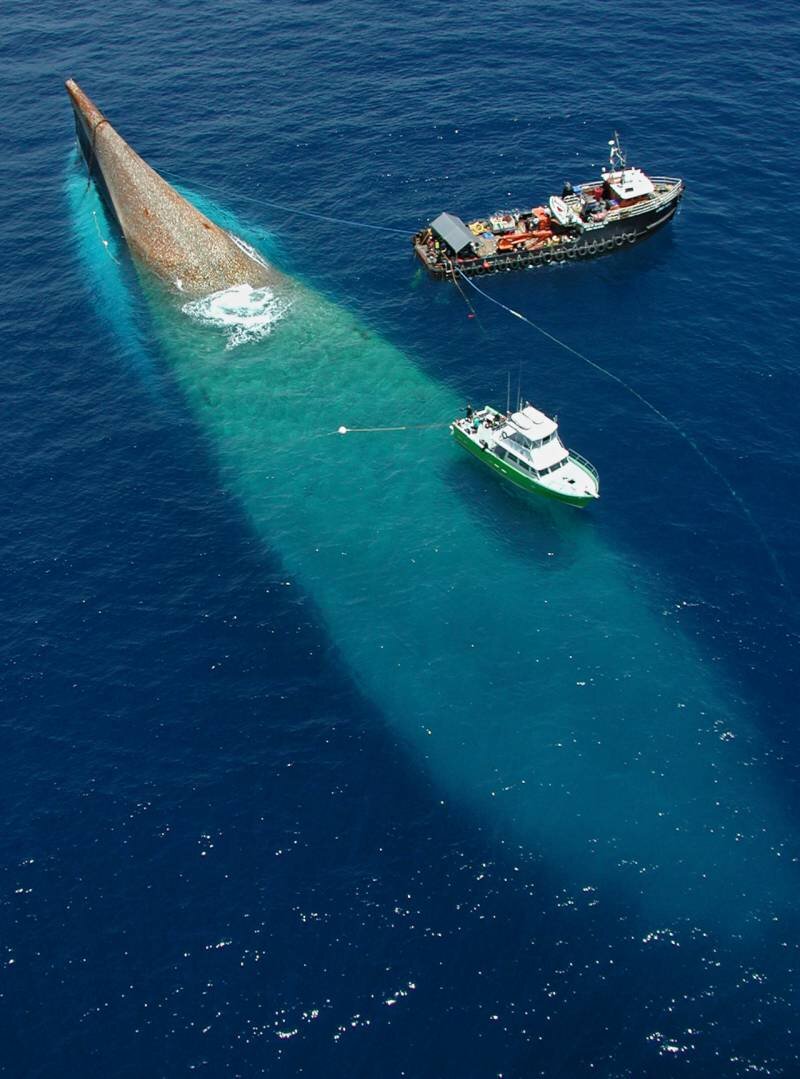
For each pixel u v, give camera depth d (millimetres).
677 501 73438
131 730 61156
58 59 131000
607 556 69500
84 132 106875
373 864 53938
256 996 49156
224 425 81500
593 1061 46312
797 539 70312
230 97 121750
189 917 52250
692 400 81625
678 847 53750
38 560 71750
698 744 58344
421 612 66312
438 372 85938
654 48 124875
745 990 48406
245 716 61500
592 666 62500
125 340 90062
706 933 50438
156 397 84438
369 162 110625
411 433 79938
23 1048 47938
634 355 86188
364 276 97000
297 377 85625
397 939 50875
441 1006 48344
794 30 127125
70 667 64812
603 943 50281
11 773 59156
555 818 55281
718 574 68125
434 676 62500
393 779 57688
